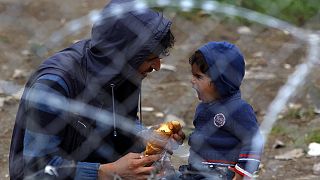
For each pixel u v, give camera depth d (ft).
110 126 14.21
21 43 28.99
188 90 24.97
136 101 14.67
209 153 14.34
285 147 20.88
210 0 23.72
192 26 30.32
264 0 28.78
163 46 13.84
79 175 13.55
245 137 14.02
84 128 13.94
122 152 14.76
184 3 17.65
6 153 20.43
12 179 13.94
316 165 19.60
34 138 13.38
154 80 25.77
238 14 22.79
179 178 14.39
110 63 13.71
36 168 13.42
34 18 31.04
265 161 19.93
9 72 26.40
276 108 20.83
